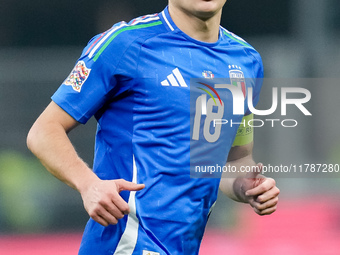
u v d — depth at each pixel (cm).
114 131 1129
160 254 1095
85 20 3941
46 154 1069
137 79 1103
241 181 1273
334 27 3719
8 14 3912
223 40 1205
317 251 2536
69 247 2798
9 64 3706
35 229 2981
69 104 1091
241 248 2588
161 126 1109
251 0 3906
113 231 1114
